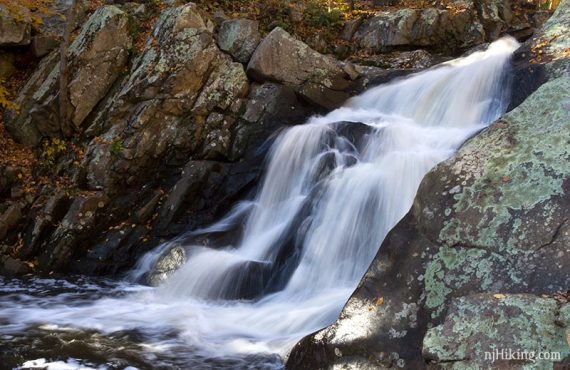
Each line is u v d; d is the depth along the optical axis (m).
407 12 12.38
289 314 6.51
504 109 8.67
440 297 4.55
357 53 12.45
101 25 10.50
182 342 5.96
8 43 11.40
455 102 9.44
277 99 10.11
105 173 9.31
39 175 9.87
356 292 5.00
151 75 10.00
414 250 4.89
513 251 4.45
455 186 4.98
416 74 10.54
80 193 9.24
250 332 6.26
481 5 12.52
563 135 4.93
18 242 8.93
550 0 13.57
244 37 10.90
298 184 8.88
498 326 3.84
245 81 10.23
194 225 9.03
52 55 11.19
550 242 4.37
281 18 12.41
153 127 9.70
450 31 12.27
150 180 9.62
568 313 3.76
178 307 7.09
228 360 5.53
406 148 8.36
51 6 12.30
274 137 9.72
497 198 4.74
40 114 10.26
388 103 10.28
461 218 4.79
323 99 10.41
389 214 7.36
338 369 4.68
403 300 4.72
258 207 8.94
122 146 9.47
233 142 9.78
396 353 4.50
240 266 7.54
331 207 7.84
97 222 9.02
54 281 8.21
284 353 5.62
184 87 9.99
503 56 9.34
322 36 12.54
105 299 7.45
